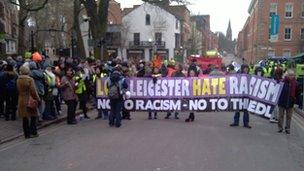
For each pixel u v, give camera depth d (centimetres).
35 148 991
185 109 1456
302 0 6406
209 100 1427
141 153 925
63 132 1206
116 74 1284
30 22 5591
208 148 988
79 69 1512
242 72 1396
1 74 1333
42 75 1275
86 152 941
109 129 1252
